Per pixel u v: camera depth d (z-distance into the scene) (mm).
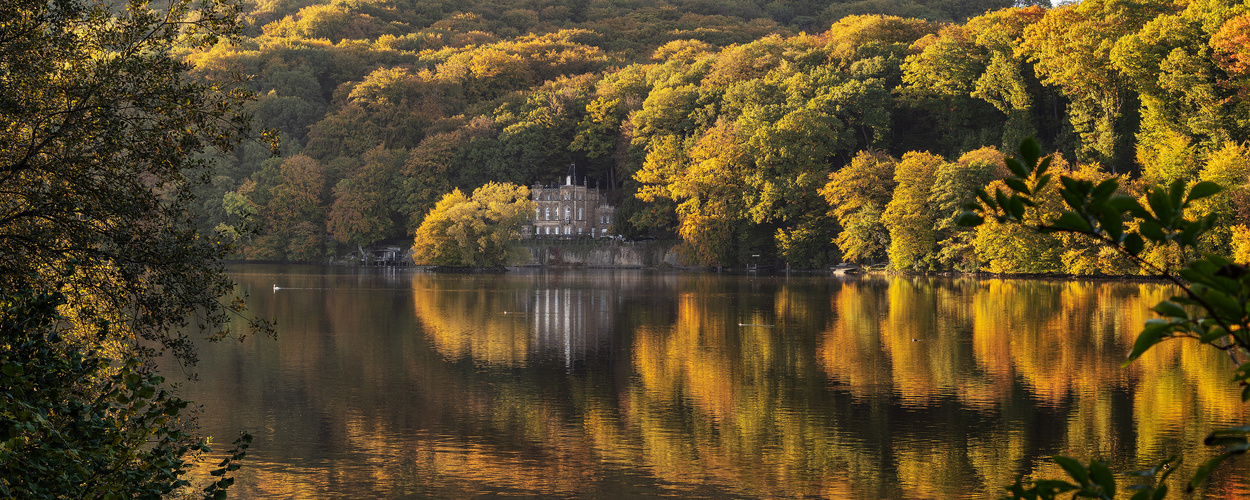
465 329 66188
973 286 103312
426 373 47312
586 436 34438
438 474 29594
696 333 63312
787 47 187125
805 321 69875
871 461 30969
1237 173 89562
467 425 36062
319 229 179250
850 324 67438
